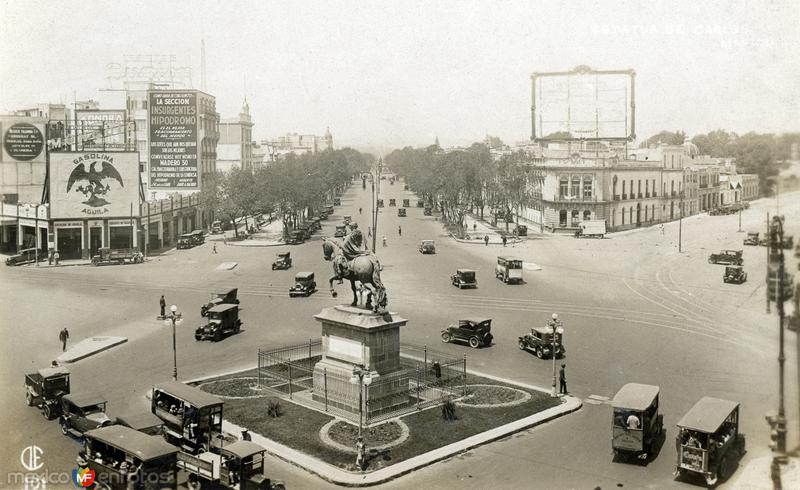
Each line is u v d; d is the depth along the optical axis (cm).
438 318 5859
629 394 3100
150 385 4028
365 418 3469
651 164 13188
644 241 11006
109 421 3181
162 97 12375
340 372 3662
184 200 12094
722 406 2942
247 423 3419
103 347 4859
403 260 9194
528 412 3572
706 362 4478
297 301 6600
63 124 11638
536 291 7106
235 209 11719
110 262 8988
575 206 12262
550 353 4650
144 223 9881
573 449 3122
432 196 17125
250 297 6794
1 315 5897
